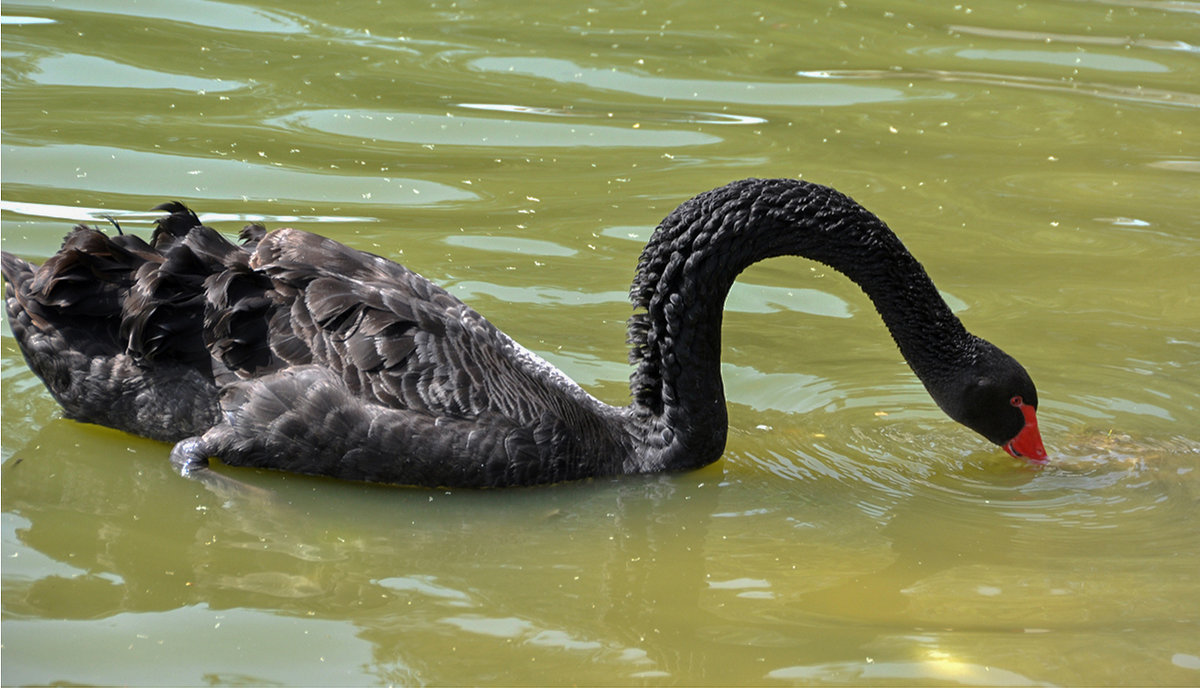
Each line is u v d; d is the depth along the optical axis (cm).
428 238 1138
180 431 816
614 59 1631
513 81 1536
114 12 1638
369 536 754
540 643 643
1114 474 862
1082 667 629
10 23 1559
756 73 1617
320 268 822
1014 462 882
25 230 1082
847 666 628
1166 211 1283
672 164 1336
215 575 698
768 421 926
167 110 1365
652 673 617
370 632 646
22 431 841
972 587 718
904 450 894
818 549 762
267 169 1247
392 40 1644
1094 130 1487
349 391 791
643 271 859
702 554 753
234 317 799
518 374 831
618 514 797
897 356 1021
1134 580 724
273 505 783
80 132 1288
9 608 652
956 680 617
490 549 746
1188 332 1050
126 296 814
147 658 615
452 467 797
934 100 1562
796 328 1062
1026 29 1833
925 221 1241
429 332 810
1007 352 1006
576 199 1241
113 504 769
